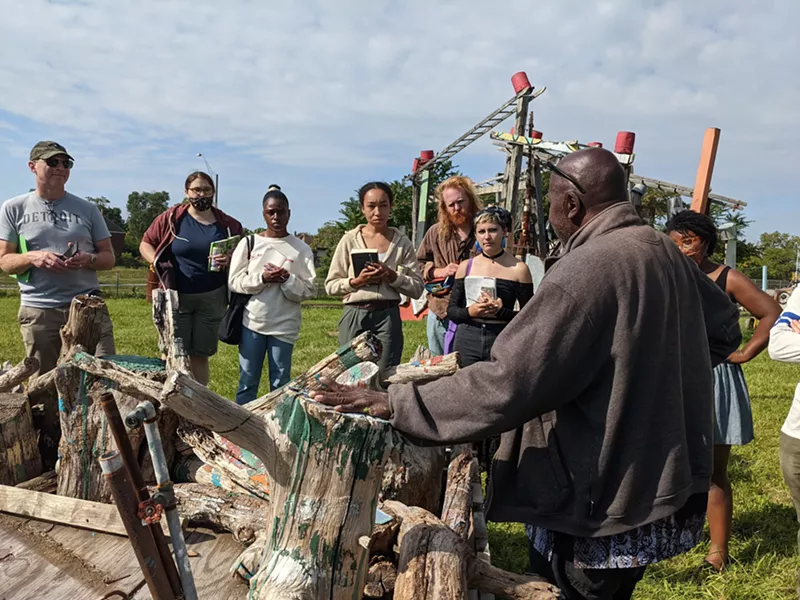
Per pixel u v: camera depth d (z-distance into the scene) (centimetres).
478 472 313
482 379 178
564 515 190
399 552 229
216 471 293
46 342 443
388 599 232
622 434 180
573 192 199
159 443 177
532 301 179
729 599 329
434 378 292
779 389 838
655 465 181
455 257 476
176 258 469
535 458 198
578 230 199
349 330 470
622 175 200
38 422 361
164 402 177
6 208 435
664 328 182
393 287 463
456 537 219
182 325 475
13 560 254
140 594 235
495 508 205
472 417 179
